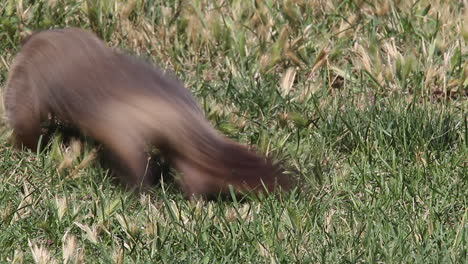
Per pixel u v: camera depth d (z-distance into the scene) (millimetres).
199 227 16625
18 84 19250
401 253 15992
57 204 17297
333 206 18312
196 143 17469
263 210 17641
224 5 26047
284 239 16609
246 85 22844
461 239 16484
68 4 25578
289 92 22656
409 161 19797
